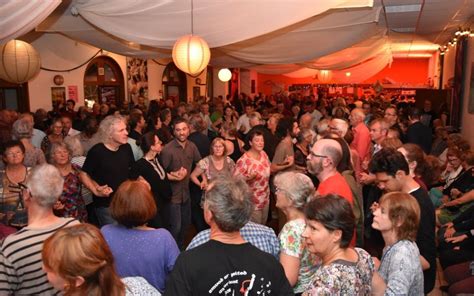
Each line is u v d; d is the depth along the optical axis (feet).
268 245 6.77
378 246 10.10
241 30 15.87
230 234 5.15
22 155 9.67
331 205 5.28
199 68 15.96
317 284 4.94
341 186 8.11
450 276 11.76
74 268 4.24
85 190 12.07
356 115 16.55
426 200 7.73
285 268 6.37
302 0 13.75
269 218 18.11
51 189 6.20
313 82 65.72
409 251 6.31
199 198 14.47
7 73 20.22
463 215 13.35
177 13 15.01
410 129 20.95
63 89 28.45
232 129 18.03
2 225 8.86
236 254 4.97
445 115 30.37
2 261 5.74
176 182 13.69
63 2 15.81
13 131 12.79
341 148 8.56
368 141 15.81
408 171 7.95
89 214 12.42
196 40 15.51
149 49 23.47
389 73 65.87
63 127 17.60
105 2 14.76
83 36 20.92
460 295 10.05
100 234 4.58
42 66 26.71
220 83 52.24
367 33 21.09
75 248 4.27
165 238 6.64
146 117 25.12
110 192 10.86
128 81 34.68
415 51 49.47
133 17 15.62
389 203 6.49
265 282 4.93
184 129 13.67
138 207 6.47
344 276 4.97
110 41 21.85
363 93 64.64
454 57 32.78
